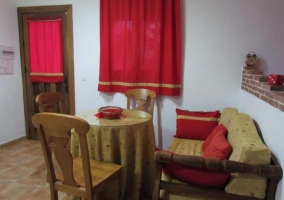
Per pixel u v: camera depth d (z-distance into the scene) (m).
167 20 2.98
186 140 2.76
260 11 2.75
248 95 2.50
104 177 1.83
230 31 2.87
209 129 2.76
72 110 3.73
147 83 3.20
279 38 2.75
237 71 2.92
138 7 3.07
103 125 2.05
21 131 4.03
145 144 2.31
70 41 3.55
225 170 1.51
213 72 3.00
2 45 3.55
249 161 1.49
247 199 1.53
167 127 3.29
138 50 3.15
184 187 1.65
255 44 2.82
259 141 1.60
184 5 2.96
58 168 2.89
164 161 1.63
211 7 2.89
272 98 1.59
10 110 3.78
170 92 3.06
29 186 2.51
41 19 3.65
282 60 2.77
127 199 2.26
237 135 1.81
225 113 2.60
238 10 2.81
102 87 3.35
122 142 2.07
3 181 2.61
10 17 3.66
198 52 3.01
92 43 3.47
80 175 1.85
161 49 3.05
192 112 2.90
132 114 2.49
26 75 3.91
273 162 1.50
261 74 2.44
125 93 3.15
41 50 3.74
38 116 1.56
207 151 1.99
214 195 1.59
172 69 3.03
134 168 2.20
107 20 3.21
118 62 3.31
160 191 1.78
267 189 1.49
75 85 3.65
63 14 3.55
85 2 3.40
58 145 1.62
